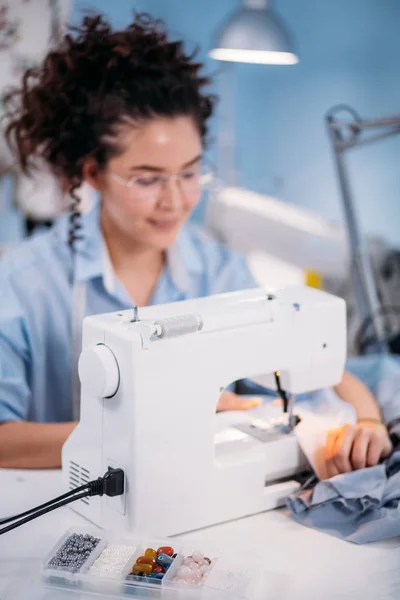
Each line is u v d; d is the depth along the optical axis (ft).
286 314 4.64
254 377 5.07
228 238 10.25
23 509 4.57
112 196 6.26
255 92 13.96
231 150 12.12
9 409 5.66
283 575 3.92
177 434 4.25
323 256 9.74
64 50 6.19
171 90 6.00
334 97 14.03
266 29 9.77
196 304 4.65
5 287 6.16
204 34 13.37
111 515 4.32
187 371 4.23
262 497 4.61
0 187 9.81
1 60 9.37
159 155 6.07
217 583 3.73
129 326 4.17
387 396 5.59
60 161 6.40
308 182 13.97
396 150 13.52
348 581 3.88
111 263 6.61
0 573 3.90
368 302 7.40
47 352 6.26
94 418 4.35
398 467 4.79
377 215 13.83
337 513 4.44
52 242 6.52
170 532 4.33
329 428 4.88
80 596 3.72
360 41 13.76
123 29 6.27
